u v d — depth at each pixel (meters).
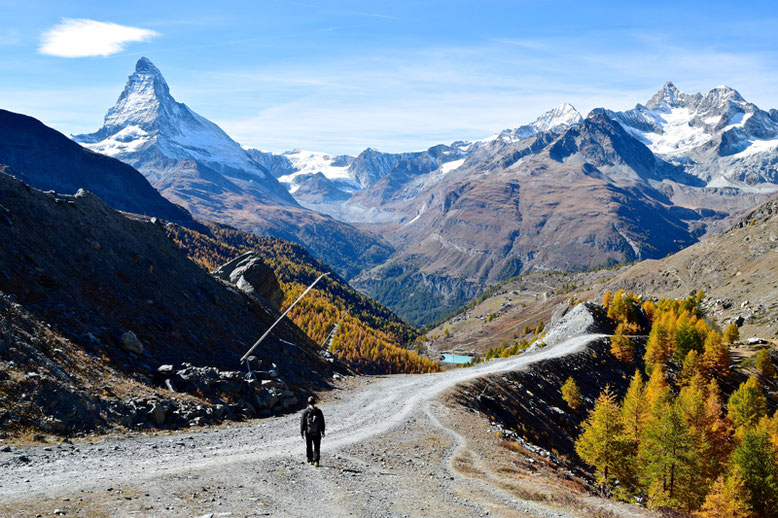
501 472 29.27
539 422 64.88
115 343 36.56
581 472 49.66
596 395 92.88
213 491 18.47
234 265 86.81
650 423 51.97
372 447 30.97
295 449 27.72
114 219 51.66
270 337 58.94
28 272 36.03
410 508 19.36
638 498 47.50
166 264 53.97
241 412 36.44
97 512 14.81
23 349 26.75
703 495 47.84
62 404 24.98
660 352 116.12
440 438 36.53
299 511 17.33
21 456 19.61
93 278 41.59
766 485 52.62
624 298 156.38
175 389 35.19
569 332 147.12
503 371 79.38
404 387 60.81
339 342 178.62
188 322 47.62
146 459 22.19
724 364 117.19
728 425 84.62
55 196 45.91
